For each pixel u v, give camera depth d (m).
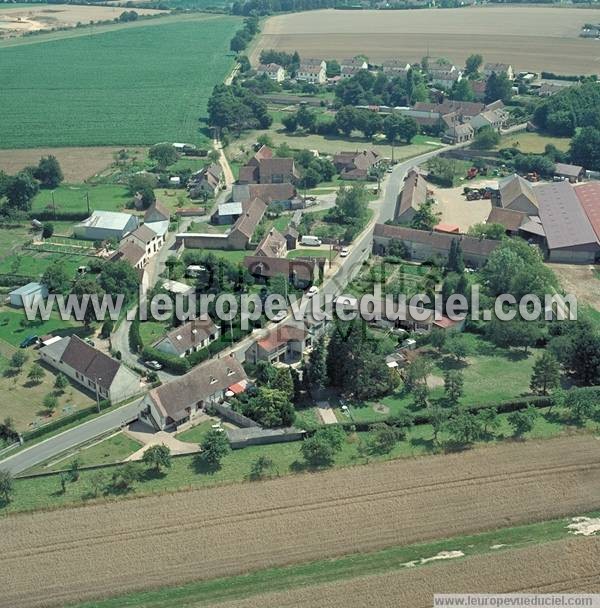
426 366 146.12
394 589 95.75
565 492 114.19
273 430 129.75
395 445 126.38
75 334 167.38
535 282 172.62
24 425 135.75
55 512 111.12
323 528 107.31
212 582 98.12
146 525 108.19
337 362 145.38
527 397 140.75
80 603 95.06
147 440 130.88
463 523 108.12
